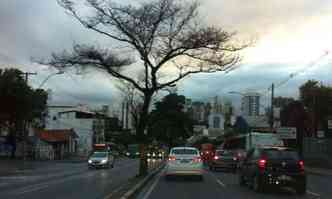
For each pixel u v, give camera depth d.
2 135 81.06
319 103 73.88
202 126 127.44
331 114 73.31
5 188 24.88
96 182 29.19
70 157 90.75
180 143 118.19
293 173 22.17
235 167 42.34
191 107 133.62
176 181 29.94
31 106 67.75
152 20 32.03
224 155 42.97
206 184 27.55
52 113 121.12
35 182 29.38
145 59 33.25
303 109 70.62
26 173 40.47
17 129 69.94
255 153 24.12
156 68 33.59
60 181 30.23
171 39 32.47
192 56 32.81
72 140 101.62
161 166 52.59
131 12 31.84
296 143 67.38
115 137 139.00
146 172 33.22
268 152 22.72
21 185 26.94
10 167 50.03
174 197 20.38
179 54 32.91
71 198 19.78
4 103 65.62
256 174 22.72
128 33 32.03
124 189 21.31
